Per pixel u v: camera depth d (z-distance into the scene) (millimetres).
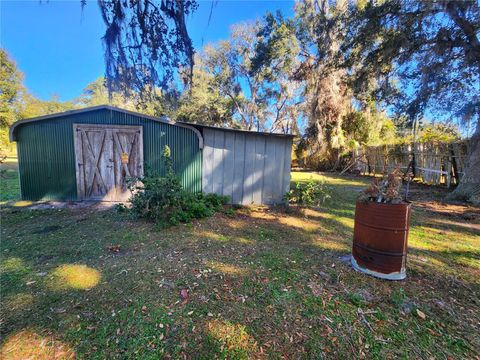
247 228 4184
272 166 6039
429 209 5688
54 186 6059
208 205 5230
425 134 10742
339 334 1757
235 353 1585
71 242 3414
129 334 1717
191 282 2387
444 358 1572
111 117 6043
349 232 4102
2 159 9070
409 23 6176
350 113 14383
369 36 7316
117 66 2098
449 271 2734
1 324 1797
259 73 18891
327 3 13016
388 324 1867
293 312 1979
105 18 2014
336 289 2305
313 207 5812
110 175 6129
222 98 22188
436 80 6070
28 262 2801
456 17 5172
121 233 3787
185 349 1607
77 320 1847
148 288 2273
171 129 6055
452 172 8422
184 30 2049
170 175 4418
